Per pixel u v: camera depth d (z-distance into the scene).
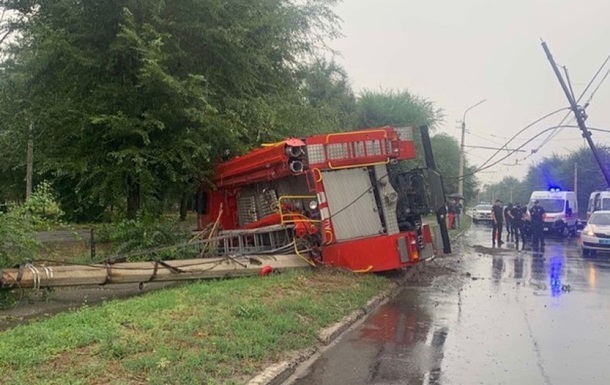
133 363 5.97
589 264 19.66
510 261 20.44
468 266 18.62
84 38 15.20
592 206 36.31
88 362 6.00
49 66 15.45
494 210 27.16
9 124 16.28
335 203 13.09
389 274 14.41
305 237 13.16
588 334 8.98
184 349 6.62
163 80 14.09
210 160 16.67
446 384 6.45
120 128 14.56
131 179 15.93
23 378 5.42
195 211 19.48
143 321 7.58
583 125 15.95
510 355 7.70
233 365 6.43
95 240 18.88
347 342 8.30
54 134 15.53
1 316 9.38
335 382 6.50
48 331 7.06
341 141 13.18
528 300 12.10
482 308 11.11
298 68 20.67
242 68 16.84
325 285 11.39
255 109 16.92
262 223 14.50
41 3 15.55
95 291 11.82
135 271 10.91
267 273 12.25
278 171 13.54
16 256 10.54
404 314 10.41
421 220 14.22
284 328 7.98
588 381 6.63
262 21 16.72
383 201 13.39
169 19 15.41
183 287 10.67
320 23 20.19
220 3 15.40
